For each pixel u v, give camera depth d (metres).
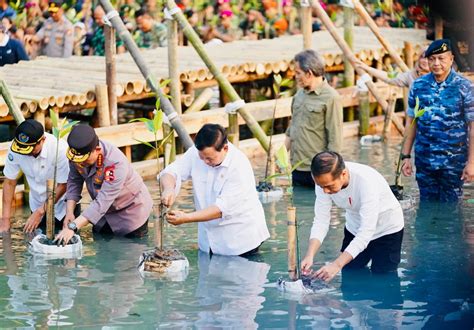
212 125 7.19
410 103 9.06
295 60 9.47
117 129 10.05
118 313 6.22
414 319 6.07
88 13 14.70
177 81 10.44
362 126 12.23
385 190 6.80
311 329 5.91
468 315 6.11
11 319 6.12
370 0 15.88
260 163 10.94
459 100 8.80
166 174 7.37
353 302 6.38
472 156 8.66
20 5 14.66
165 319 6.10
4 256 7.55
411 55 13.62
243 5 15.73
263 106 11.52
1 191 9.20
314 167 6.32
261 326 5.96
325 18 11.51
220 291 6.63
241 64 12.00
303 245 7.67
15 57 12.71
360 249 6.45
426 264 7.14
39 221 8.20
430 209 8.76
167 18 10.20
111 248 7.77
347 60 12.65
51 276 7.03
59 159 8.04
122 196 7.99
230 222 7.43
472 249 7.50
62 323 6.05
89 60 12.46
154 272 7.05
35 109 9.97
